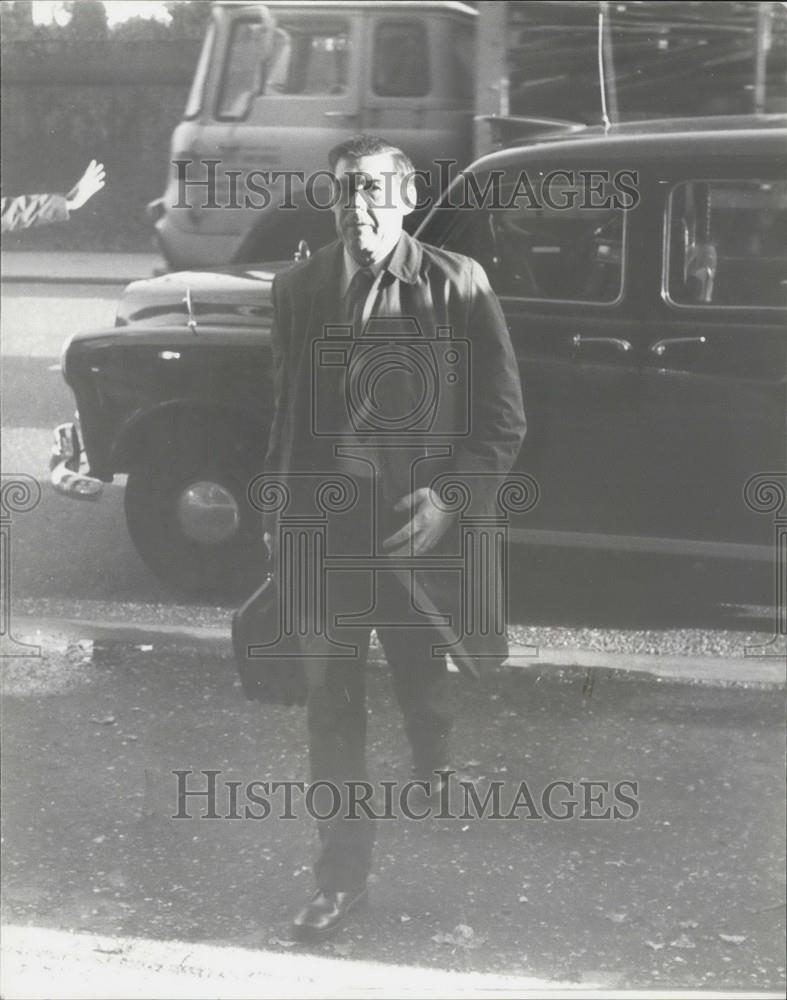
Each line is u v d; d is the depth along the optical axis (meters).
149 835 3.41
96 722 3.65
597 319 3.44
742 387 3.45
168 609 3.72
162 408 3.57
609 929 3.14
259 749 3.59
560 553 3.53
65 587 3.74
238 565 3.67
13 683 3.71
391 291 2.92
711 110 3.44
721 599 3.52
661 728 3.54
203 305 3.51
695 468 3.49
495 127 3.40
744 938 3.12
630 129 3.40
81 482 3.66
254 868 3.31
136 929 3.18
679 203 3.40
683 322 3.44
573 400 3.48
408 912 3.19
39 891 3.26
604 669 3.54
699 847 3.32
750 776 3.42
